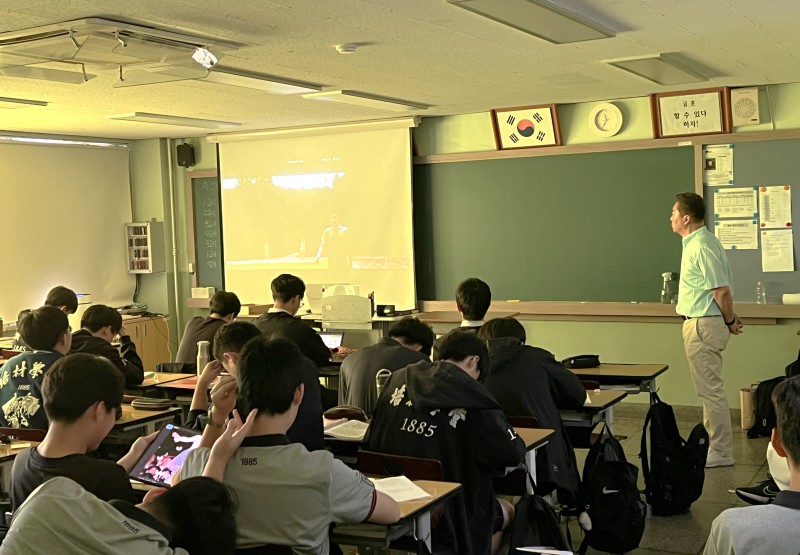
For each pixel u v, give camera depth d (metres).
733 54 5.71
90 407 2.69
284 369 2.61
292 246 9.38
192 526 2.07
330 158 9.08
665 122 7.51
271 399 2.60
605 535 4.31
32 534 1.94
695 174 7.48
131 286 10.15
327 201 9.13
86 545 1.93
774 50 5.58
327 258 9.19
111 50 4.52
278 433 2.63
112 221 9.92
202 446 2.99
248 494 2.57
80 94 6.46
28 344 4.44
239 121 8.58
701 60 5.95
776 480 2.51
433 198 8.68
